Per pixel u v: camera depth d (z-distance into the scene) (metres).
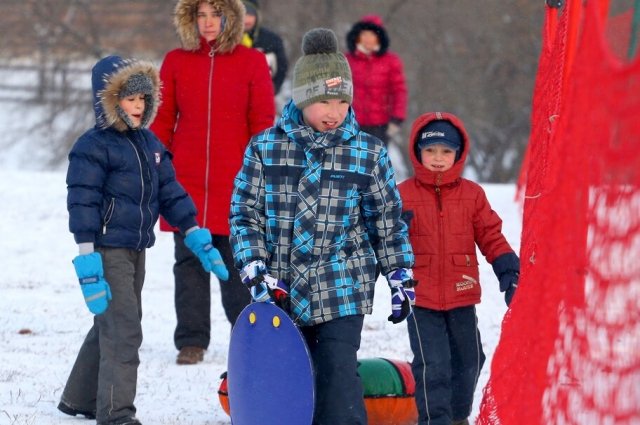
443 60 82.62
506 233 36.91
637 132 9.65
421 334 16.14
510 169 84.06
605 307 10.42
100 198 16.41
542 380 12.02
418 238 16.34
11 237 37.22
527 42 81.62
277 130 15.31
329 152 15.09
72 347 23.41
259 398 14.73
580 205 11.11
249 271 14.74
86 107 85.81
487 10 82.12
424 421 15.88
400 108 36.88
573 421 11.04
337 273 14.95
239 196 15.31
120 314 16.52
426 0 82.44
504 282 16.19
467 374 16.56
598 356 10.62
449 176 16.39
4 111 88.25
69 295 30.00
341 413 14.58
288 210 15.05
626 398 10.09
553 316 11.88
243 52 22.61
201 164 22.30
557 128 13.50
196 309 22.02
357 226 15.31
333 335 14.88
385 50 36.78
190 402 18.72
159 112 22.64
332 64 14.95
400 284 15.09
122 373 16.41
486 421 14.58
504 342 14.55
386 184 15.24
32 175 48.34
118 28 86.31
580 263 11.11
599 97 10.52
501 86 82.56
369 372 16.94
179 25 22.42
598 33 10.64
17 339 24.19
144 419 17.38
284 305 15.11
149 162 16.97
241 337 14.98
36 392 19.17
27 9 87.19
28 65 88.94
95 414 17.23
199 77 22.41
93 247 16.25
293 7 80.81
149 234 16.97
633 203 9.80
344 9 81.44
